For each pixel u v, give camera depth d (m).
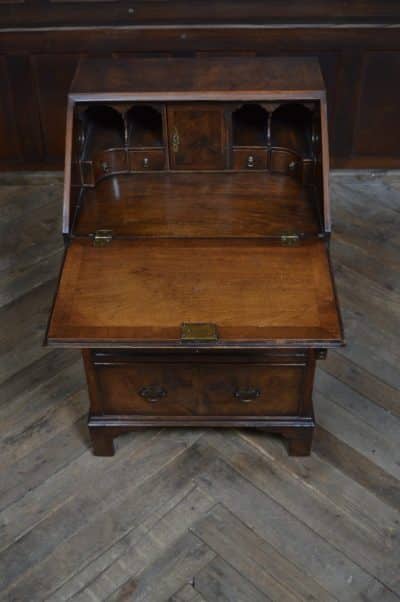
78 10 3.76
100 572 2.58
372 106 4.09
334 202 4.15
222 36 3.87
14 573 2.58
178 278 2.62
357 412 3.08
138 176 3.10
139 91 2.85
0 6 3.73
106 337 2.42
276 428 2.82
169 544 2.65
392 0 3.68
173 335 2.42
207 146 3.02
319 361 3.28
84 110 2.91
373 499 2.78
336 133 4.22
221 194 3.00
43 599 2.51
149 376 2.67
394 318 3.48
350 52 3.89
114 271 2.65
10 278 3.73
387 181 4.31
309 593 2.51
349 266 3.74
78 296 2.56
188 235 2.80
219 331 2.43
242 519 2.72
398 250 3.85
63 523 2.72
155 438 2.99
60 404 3.14
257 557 2.61
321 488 2.81
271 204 2.95
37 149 4.31
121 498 2.79
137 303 2.53
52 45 3.88
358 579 2.54
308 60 3.03
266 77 2.93
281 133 3.09
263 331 2.43
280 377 2.66
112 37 3.87
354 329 3.42
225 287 2.58
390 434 3.00
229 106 2.89
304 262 2.67
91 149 3.02
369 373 3.23
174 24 3.82
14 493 2.82
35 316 3.53
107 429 2.82
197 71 2.97
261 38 3.87
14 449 2.97
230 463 2.90
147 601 2.50
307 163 2.98
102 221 2.87
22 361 3.32
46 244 3.93
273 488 2.81
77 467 2.90
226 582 2.54
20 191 4.29
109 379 2.68
